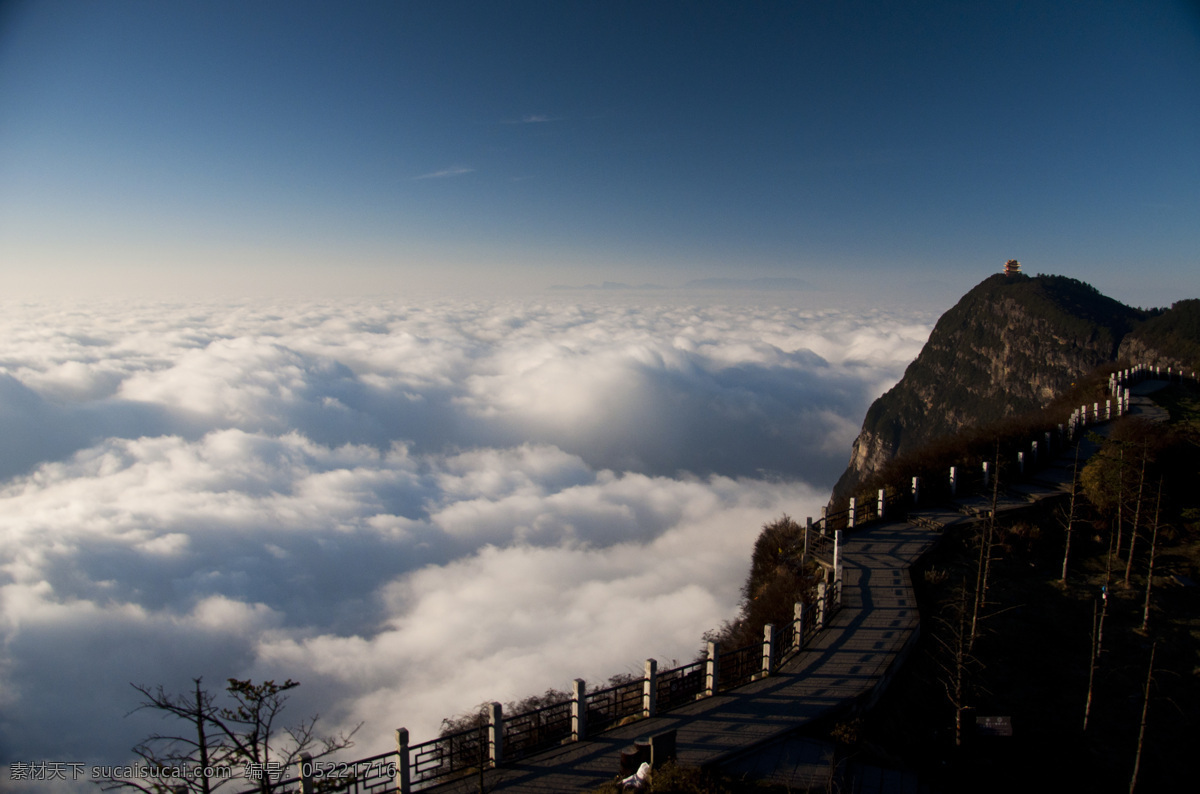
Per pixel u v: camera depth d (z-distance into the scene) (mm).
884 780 11352
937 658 15484
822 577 19453
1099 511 22375
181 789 8688
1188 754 13477
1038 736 13812
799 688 13375
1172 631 16969
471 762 11430
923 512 23844
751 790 10469
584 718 12094
